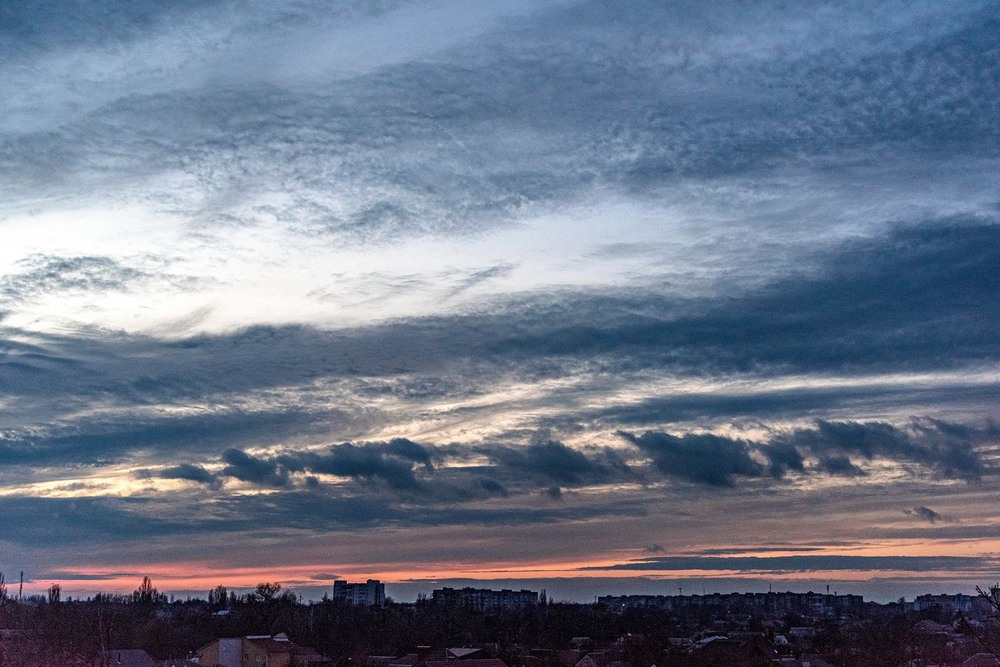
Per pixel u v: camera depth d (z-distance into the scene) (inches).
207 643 5378.9
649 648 5147.6
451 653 4566.9
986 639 3029.0
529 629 7568.9
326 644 6171.3
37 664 3607.3
